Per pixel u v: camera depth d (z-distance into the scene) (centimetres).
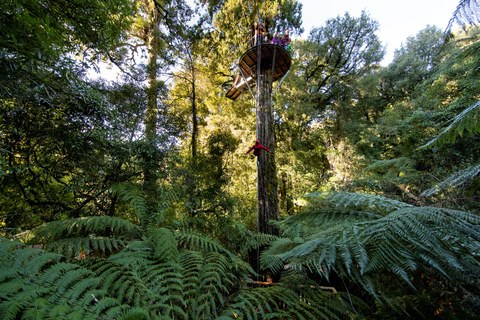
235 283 188
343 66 1100
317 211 148
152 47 589
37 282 86
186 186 373
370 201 131
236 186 669
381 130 949
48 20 148
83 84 252
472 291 78
